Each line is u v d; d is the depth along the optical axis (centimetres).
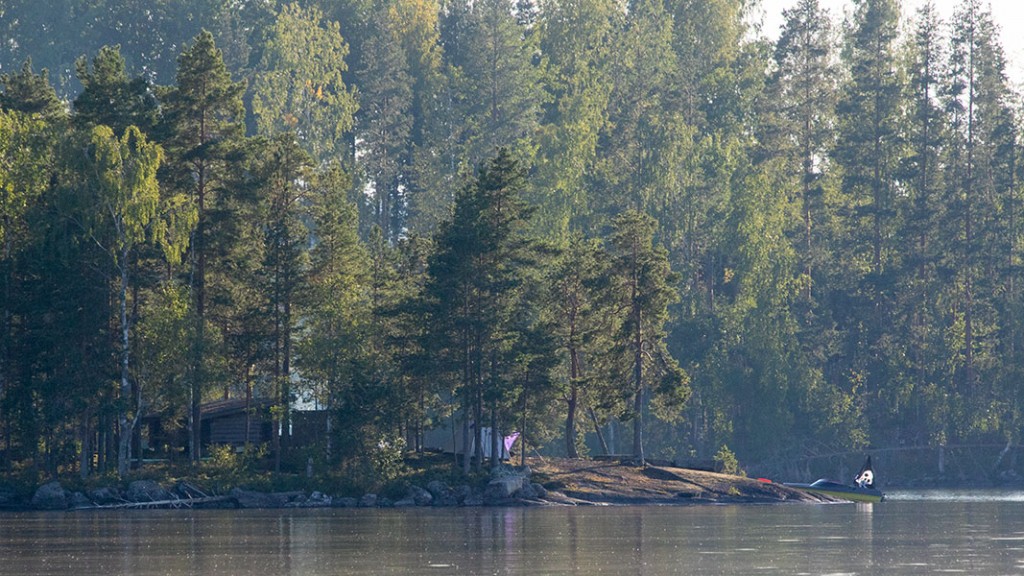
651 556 17688
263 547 19112
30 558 17738
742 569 16138
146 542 19988
